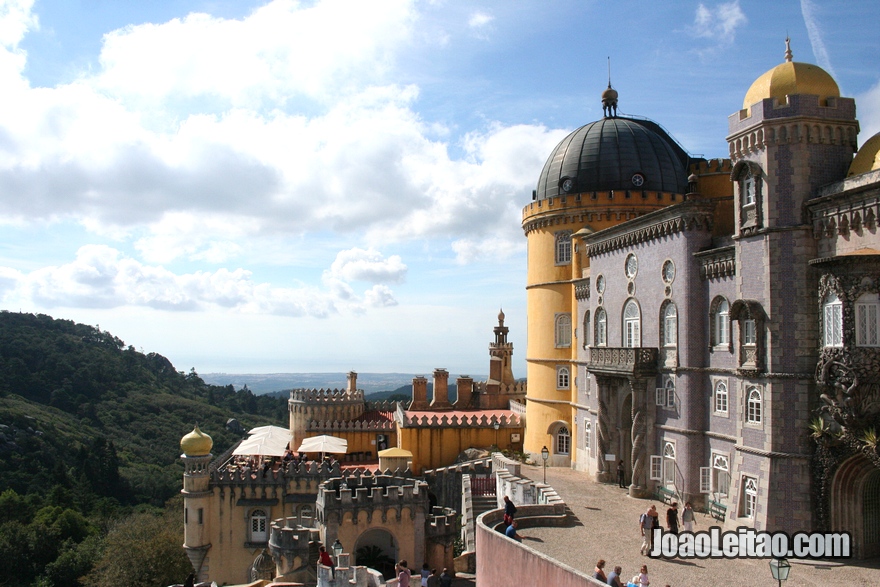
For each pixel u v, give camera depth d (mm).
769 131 34062
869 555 31922
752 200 35625
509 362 91250
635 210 60562
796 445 32844
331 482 54594
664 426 44250
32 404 139500
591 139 64250
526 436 67938
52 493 98938
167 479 125250
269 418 197000
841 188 32188
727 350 39156
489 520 37188
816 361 32750
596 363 50656
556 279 63906
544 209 64625
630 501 44406
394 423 79625
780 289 33625
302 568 48844
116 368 176250
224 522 63156
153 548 68500
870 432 29703
